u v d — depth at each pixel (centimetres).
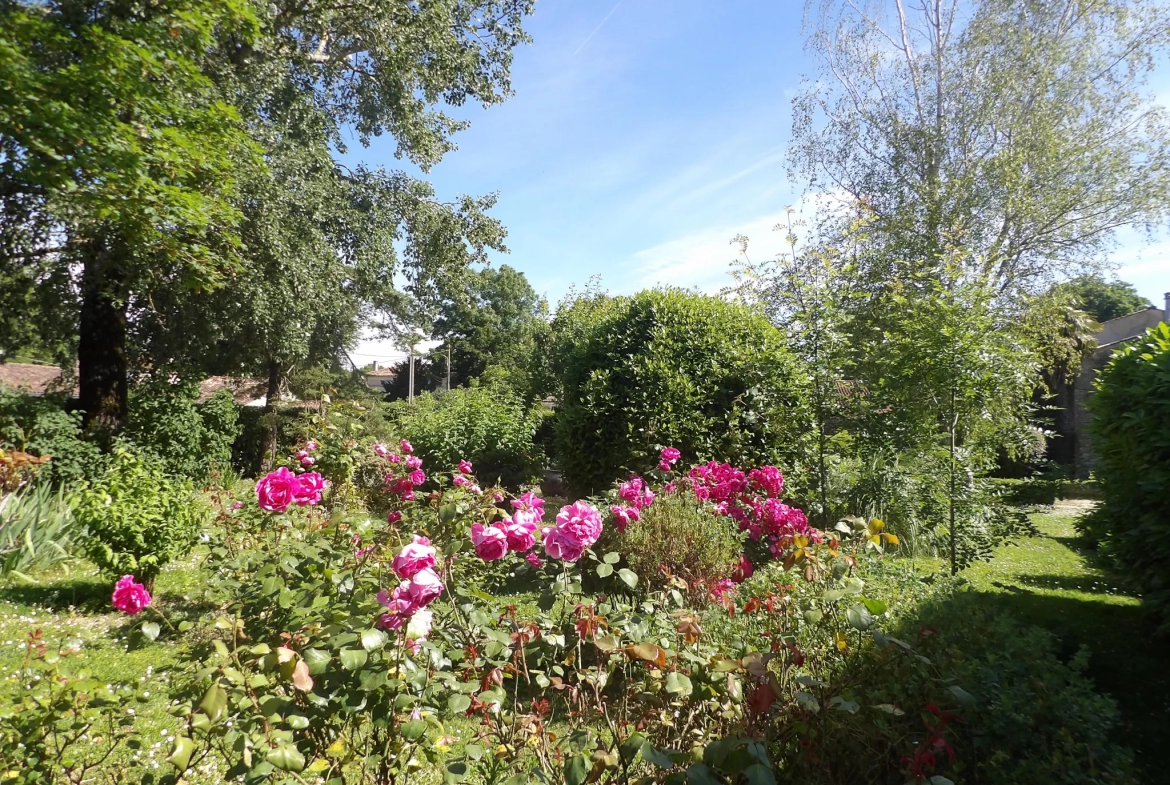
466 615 246
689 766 143
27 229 845
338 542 308
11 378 1980
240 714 163
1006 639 263
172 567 637
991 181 1188
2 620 467
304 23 1072
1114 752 211
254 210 964
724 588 319
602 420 684
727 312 726
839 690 205
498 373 2169
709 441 635
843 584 238
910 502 573
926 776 180
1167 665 367
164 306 1060
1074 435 1684
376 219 1277
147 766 261
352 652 157
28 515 624
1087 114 1249
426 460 910
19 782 208
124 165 717
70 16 761
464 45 1268
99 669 373
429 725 193
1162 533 393
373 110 1274
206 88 827
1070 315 1355
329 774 175
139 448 984
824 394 585
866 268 1044
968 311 547
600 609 269
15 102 673
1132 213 1209
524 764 194
